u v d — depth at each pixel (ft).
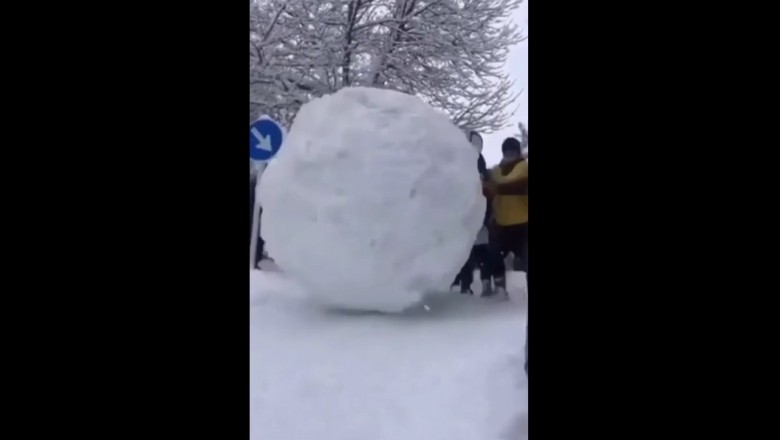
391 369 16.25
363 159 19.53
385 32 42.75
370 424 13.85
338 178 19.52
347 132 19.79
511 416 14.15
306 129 20.40
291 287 23.45
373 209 19.27
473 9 42.19
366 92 20.57
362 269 19.35
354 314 20.61
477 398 14.85
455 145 20.54
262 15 41.73
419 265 19.62
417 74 42.98
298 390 15.05
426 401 14.78
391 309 20.38
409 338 18.53
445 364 16.56
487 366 16.40
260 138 25.09
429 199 19.63
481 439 13.42
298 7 41.86
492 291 24.23
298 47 42.34
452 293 23.94
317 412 14.29
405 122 20.10
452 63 42.80
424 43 42.47
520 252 24.17
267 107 43.04
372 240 19.25
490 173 24.25
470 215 20.35
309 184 19.72
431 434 13.55
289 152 20.45
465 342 18.13
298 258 19.77
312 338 18.20
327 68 42.98
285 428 13.62
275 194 20.11
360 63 43.50
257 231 27.53
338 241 19.30
